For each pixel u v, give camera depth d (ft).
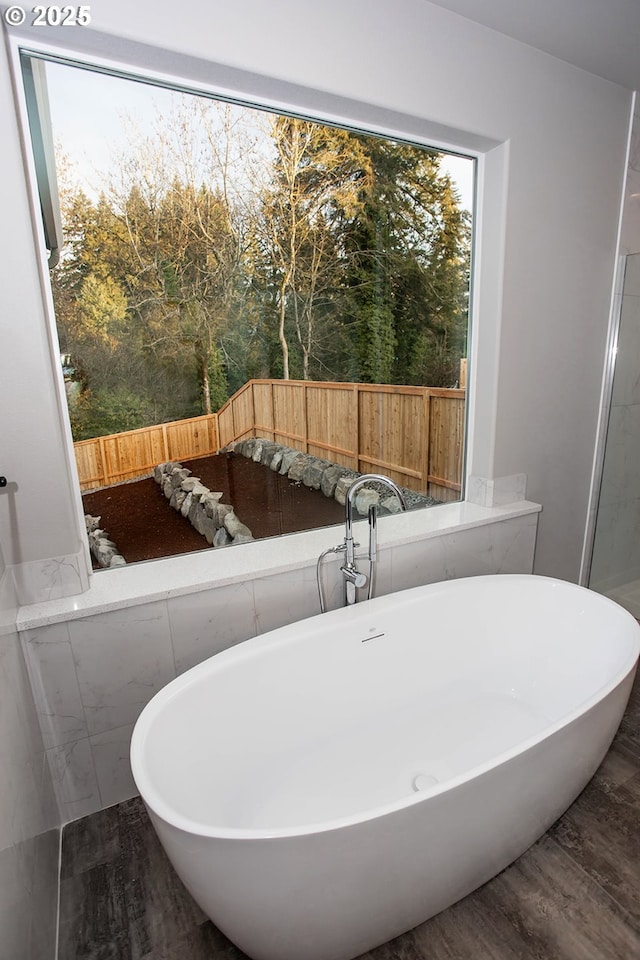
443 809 3.37
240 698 4.74
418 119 5.55
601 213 7.29
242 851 2.96
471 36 5.64
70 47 4.16
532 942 3.84
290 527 6.52
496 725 5.68
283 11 4.59
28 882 3.44
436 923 4.00
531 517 7.51
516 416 7.23
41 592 4.66
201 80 4.71
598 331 7.78
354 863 3.18
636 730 6.08
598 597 5.80
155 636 4.99
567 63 6.43
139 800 5.24
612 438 8.32
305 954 3.54
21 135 4.13
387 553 6.27
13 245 4.02
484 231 6.66
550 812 4.34
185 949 3.88
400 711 5.74
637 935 3.86
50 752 4.75
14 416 4.28
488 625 6.22
